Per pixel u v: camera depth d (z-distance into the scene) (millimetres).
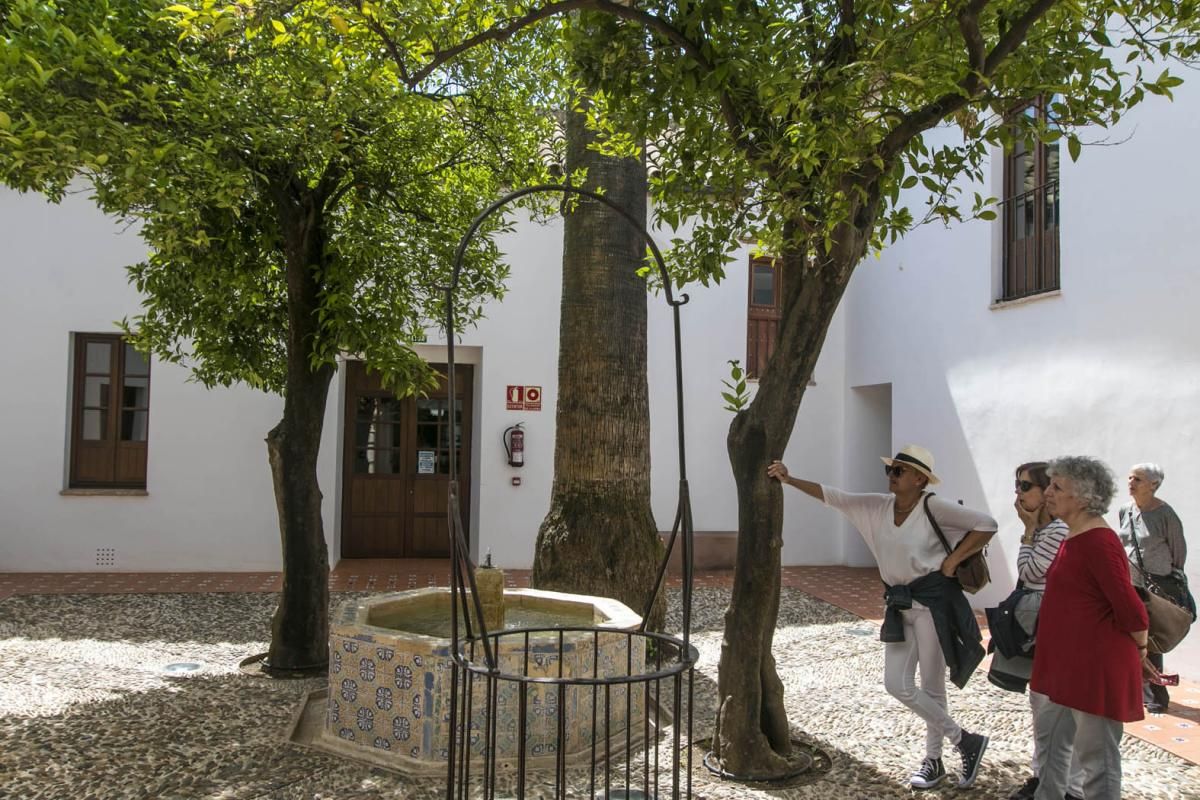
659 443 11602
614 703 5102
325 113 5449
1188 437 6426
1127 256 7062
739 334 11844
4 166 4406
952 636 4230
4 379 10383
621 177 6949
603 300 6812
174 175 4516
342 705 4785
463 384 11945
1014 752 4887
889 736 5129
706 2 4012
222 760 4527
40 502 10398
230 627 7914
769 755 4434
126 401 10828
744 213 4586
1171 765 4797
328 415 10875
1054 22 4242
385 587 9859
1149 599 4242
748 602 4473
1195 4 3934
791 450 12047
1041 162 8383
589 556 6590
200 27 4387
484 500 11211
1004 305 8617
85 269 10586
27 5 4133
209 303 6441
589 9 4379
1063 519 3695
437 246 6750
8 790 4066
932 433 9859
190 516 10648
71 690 5699
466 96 6555
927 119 4133
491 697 2934
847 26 4020
